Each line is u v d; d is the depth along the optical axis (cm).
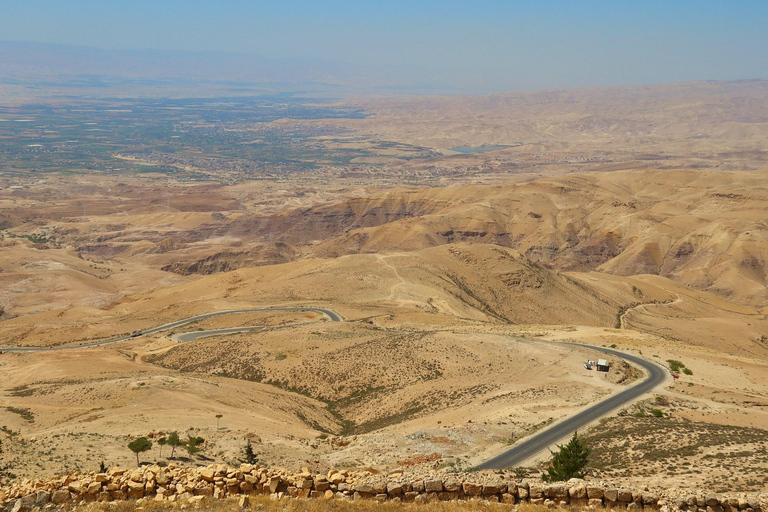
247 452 5475
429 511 2964
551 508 3041
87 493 3012
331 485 3164
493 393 8825
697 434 5966
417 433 6650
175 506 2902
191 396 8725
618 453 5662
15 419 7488
